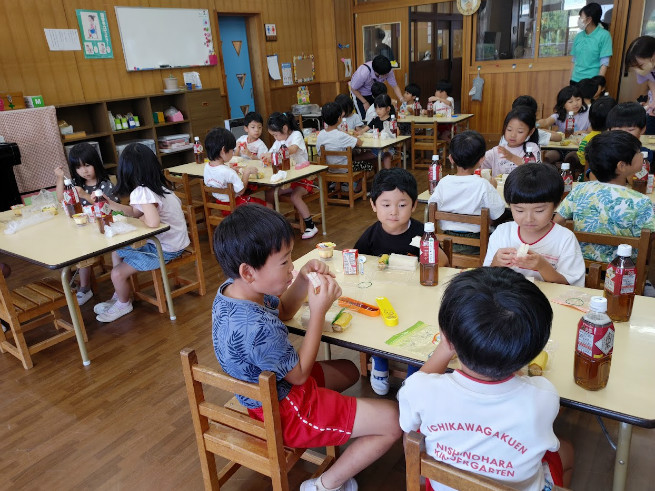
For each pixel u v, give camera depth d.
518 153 3.36
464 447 0.96
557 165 4.37
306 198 4.30
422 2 7.83
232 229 1.23
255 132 4.70
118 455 1.92
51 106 4.89
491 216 2.53
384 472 1.76
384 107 5.61
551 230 1.76
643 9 6.41
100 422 2.12
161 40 6.24
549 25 6.98
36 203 3.23
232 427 1.33
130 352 2.65
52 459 1.92
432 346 1.35
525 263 1.59
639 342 1.29
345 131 5.45
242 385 1.22
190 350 1.32
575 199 2.17
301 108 7.93
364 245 2.14
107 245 2.43
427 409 0.99
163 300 3.02
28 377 2.48
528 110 3.22
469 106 7.92
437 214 2.25
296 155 4.36
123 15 5.80
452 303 0.92
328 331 1.48
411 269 1.84
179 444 1.96
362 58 8.83
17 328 2.46
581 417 1.96
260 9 7.44
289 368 1.29
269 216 1.25
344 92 8.98
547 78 7.18
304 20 8.32
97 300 3.30
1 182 4.21
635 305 1.48
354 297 1.66
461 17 8.90
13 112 4.61
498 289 0.90
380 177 1.94
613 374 1.17
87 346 2.74
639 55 3.98
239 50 7.47
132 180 2.77
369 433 1.41
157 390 2.32
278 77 7.96
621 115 2.71
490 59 7.57
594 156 2.06
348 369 1.75
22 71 5.07
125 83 5.98
